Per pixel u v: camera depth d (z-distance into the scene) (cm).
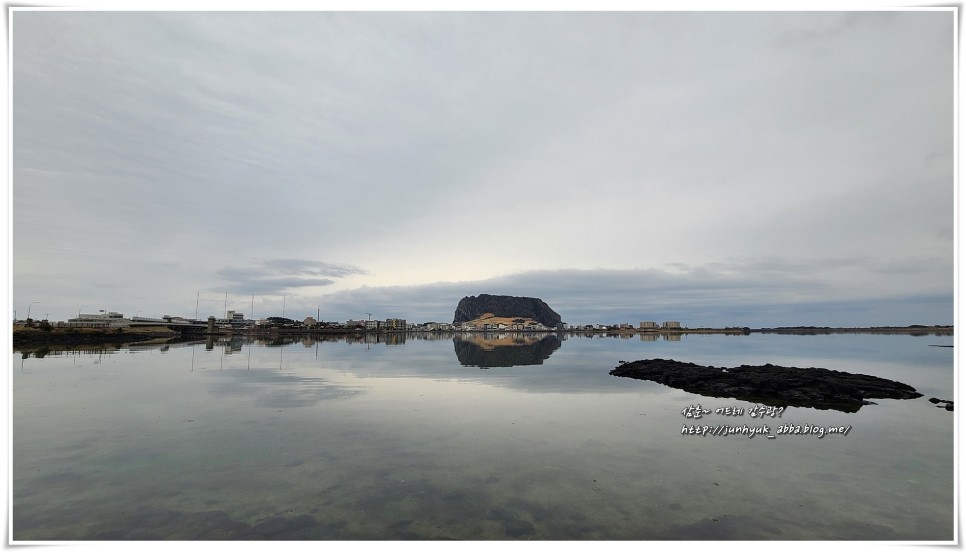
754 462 1117
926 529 777
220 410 1670
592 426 1488
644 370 2998
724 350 6750
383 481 966
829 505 866
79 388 2152
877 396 2141
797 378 2347
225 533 738
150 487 920
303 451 1170
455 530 752
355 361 3934
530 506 847
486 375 2989
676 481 980
